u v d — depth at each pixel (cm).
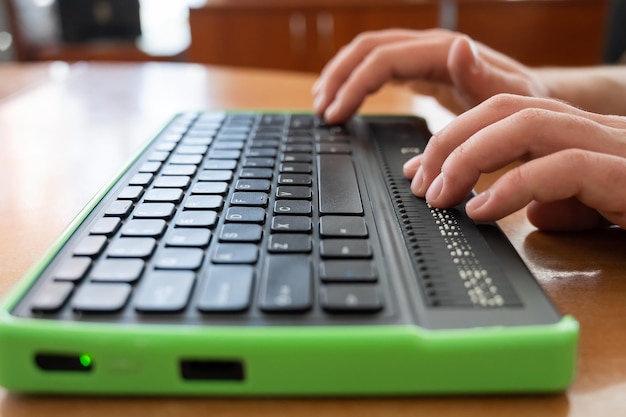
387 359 23
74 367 23
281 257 28
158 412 23
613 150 32
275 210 33
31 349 23
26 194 46
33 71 101
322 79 62
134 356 23
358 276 26
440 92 61
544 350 23
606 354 26
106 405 23
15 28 199
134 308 24
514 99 35
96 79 94
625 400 24
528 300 25
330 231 31
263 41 171
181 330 23
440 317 24
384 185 38
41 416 23
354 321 24
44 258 27
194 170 41
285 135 50
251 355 23
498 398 23
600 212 32
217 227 31
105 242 29
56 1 213
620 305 30
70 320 23
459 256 29
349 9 167
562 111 34
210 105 75
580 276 33
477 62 52
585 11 170
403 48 58
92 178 49
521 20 169
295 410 23
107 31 217
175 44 211
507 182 31
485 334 23
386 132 50
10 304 24
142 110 74
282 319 24
